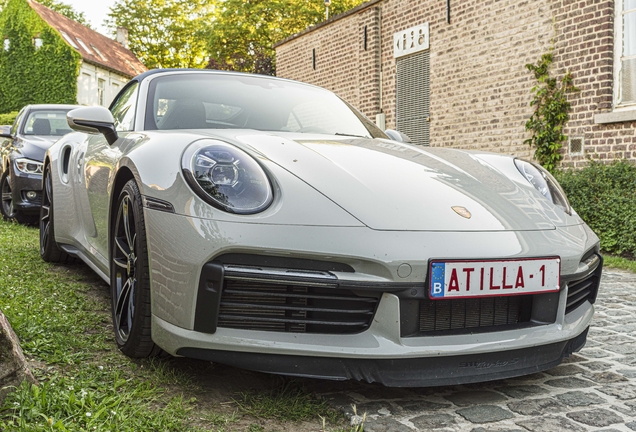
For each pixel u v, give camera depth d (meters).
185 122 2.74
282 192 1.92
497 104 7.56
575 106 6.50
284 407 1.84
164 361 2.15
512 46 7.28
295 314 1.88
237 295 1.87
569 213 2.41
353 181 2.05
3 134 6.62
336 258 1.81
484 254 1.91
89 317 2.65
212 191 1.89
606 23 6.12
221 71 3.28
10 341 1.67
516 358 2.00
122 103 3.21
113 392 1.81
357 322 1.88
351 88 10.52
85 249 3.16
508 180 2.45
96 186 2.88
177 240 1.87
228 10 28.27
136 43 40.00
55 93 31.48
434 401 1.99
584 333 2.30
